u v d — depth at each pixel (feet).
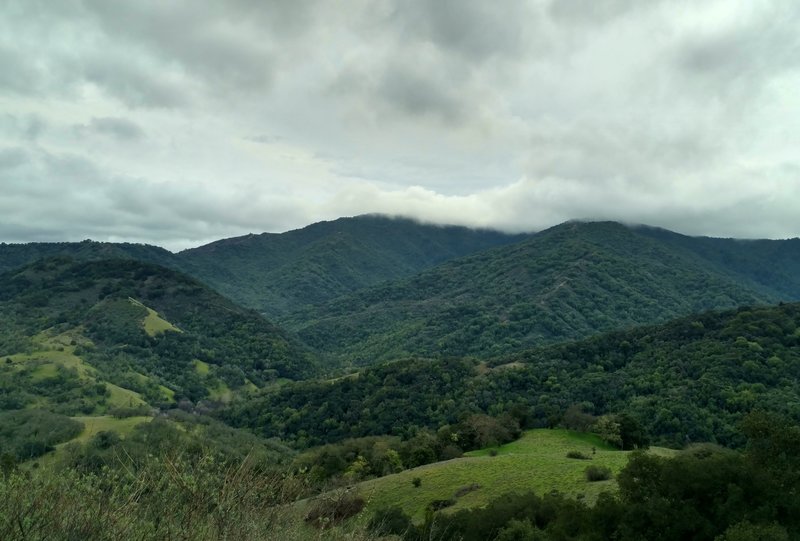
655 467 77.15
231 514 19.74
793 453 71.56
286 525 21.75
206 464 20.93
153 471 20.08
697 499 70.85
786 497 64.95
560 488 136.77
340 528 23.39
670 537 67.46
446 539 93.66
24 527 16.99
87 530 17.81
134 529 18.52
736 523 59.36
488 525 99.66
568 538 79.82
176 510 19.33
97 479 19.34
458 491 146.00
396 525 83.35
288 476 23.17
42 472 19.44
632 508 72.28
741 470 69.92
